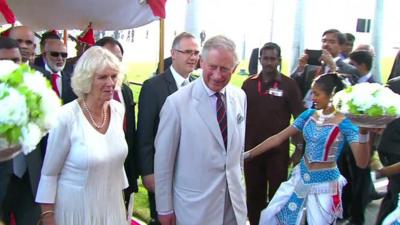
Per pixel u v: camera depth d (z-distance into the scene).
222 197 2.64
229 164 2.63
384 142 3.10
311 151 3.55
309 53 5.35
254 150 3.80
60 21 6.11
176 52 3.40
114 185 2.71
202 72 2.55
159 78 3.43
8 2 5.84
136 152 3.57
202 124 2.56
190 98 2.60
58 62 3.86
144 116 3.36
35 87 1.73
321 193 3.53
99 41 4.22
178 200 2.65
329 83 3.46
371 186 5.31
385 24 14.05
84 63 2.55
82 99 2.63
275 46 4.33
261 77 4.41
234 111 2.66
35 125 1.69
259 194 4.50
